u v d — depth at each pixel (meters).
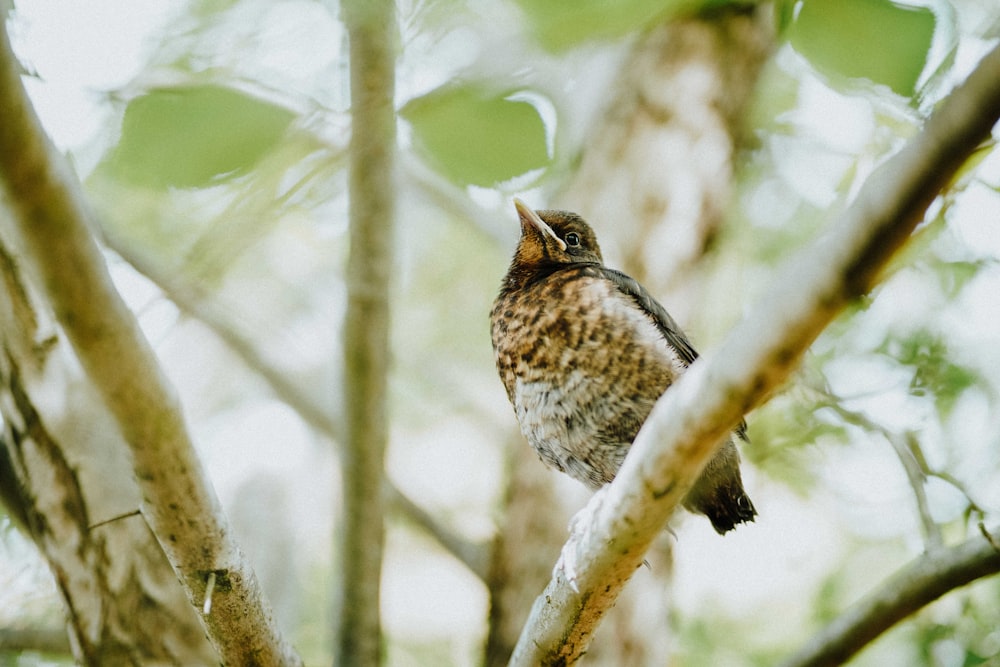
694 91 12.81
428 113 5.86
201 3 6.61
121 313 5.86
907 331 12.84
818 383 11.21
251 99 5.41
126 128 5.38
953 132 4.72
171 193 5.61
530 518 11.98
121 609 9.26
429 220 17.20
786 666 9.96
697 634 15.53
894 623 9.66
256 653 7.72
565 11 5.71
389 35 5.96
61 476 9.33
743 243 14.75
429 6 5.94
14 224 5.46
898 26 5.45
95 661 9.24
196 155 5.42
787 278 5.47
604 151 12.84
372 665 10.55
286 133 5.46
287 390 13.37
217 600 7.34
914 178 4.87
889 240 5.07
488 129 5.86
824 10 5.49
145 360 6.07
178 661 9.24
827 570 15.66
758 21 12.90
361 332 9.62
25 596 12.38
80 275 5.62
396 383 17.58
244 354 13.24
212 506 6.93
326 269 16.97
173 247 10.88
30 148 5.14
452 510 18.42
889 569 14.81
